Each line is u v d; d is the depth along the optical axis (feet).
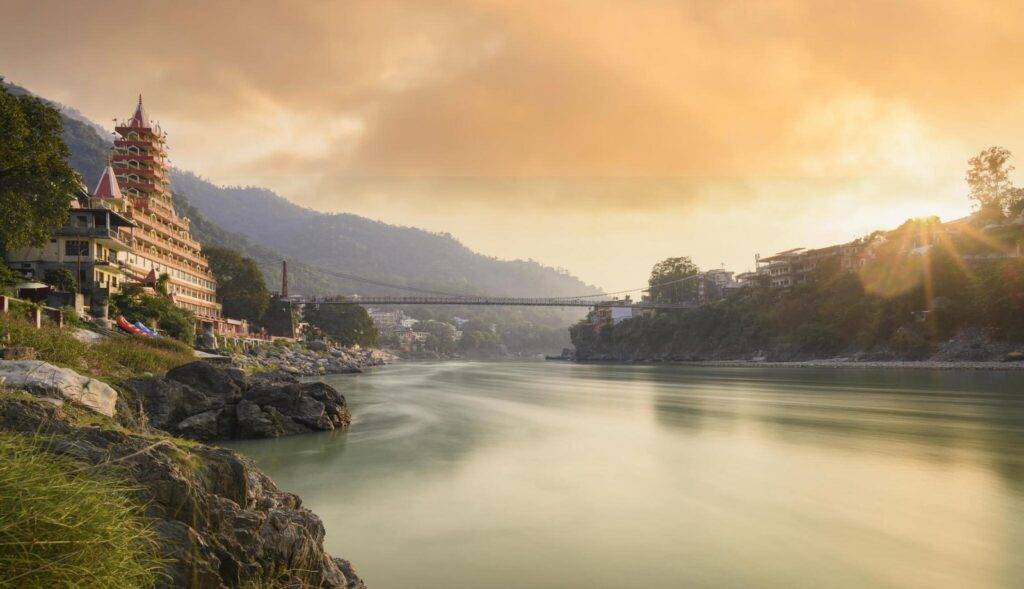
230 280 442.91
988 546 50.03
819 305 485.56
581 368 473.67
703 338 599.16
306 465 83.82
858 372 322.14
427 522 57.57
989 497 64.34
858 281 462.19
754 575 44.78
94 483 20.08
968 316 367.66
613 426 119.75
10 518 16.79
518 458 87.40
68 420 30.66
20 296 161.07
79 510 18.45
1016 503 61.98
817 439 101.09
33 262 212.84
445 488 70.44
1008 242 414.82
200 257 387.14
